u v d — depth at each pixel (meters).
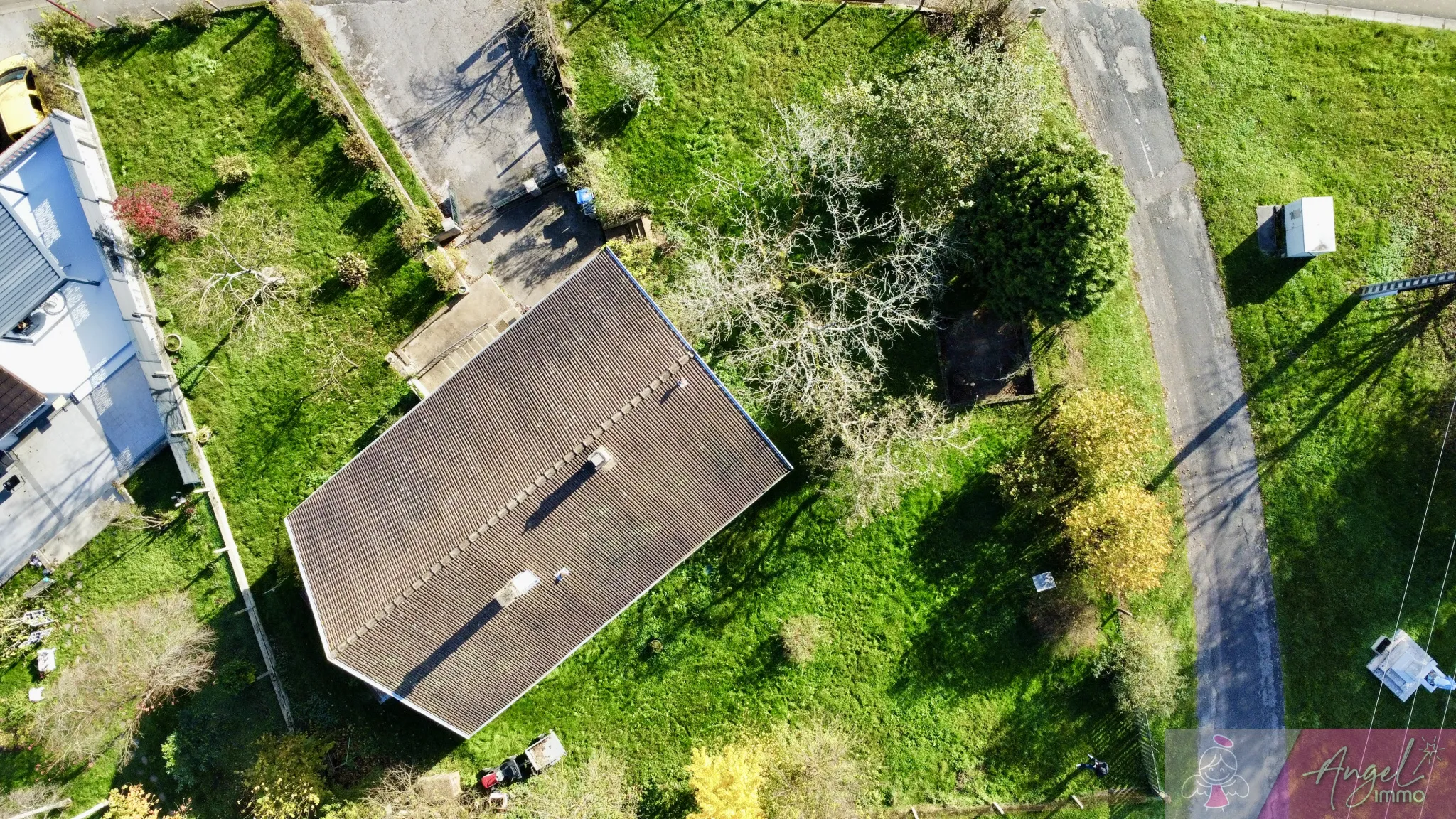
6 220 27.12
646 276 30.17
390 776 28.95
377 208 30.17
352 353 30.03
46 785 29.00
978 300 30.41
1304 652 31.48
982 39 30.16
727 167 30.66
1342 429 31.53
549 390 24.89
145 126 29.95
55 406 29.22
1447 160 31.59
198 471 29.42
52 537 29.47
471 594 24.31
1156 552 27.55
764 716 30.23
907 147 26.91
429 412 25.75
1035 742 30.81
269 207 30.06
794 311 30.27
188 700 29.27
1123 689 30.16
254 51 30.11
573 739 29.95
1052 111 31.38
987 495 30.78
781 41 30.97
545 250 30.62
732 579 30.30
